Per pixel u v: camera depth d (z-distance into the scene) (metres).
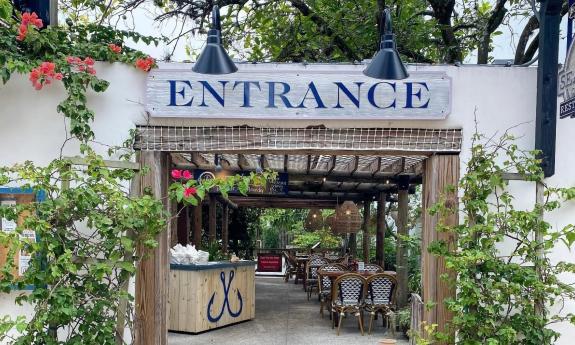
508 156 5.02
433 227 5.09
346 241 16.95
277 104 5.05
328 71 5.05
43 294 4.22
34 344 4.36
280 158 8.88
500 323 4.61
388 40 4.24
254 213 19.30
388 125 5.07
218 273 8.19
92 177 4.43
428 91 5.00
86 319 4.45
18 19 4.98
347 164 9.38
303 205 16.23
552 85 4.82
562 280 4.94
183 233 12.82
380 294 7.94
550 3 4.76
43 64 4.61
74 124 4.80
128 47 5.32
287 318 9.10
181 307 7.83
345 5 9.88
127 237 4.56
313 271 11.95
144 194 4.99
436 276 5.05
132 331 4.79
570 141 4.96
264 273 17.42
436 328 5.01
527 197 5.00
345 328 8.25
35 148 4.98
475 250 4.44
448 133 5.04
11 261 4.11
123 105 5.07
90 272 4.38
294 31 9.65
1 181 4.20
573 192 4.47
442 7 9.54
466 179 4.64
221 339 7.46
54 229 4.39
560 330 4.93
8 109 4.99
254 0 9.48
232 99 5.06
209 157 8.78
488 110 5.05
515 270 4.51
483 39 9.74
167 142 5.10
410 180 9.85
